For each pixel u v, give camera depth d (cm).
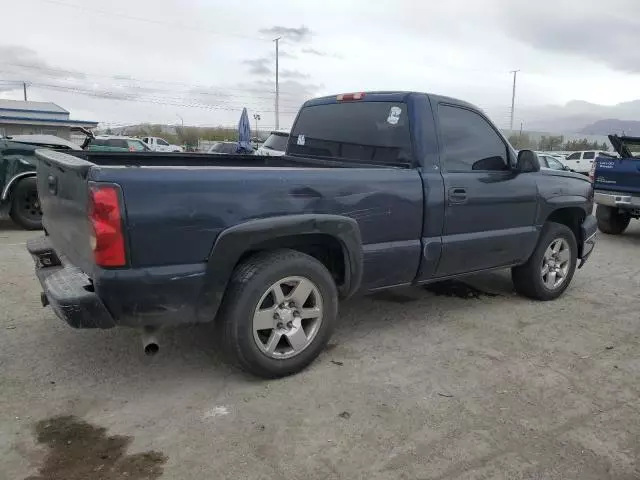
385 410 322
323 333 366
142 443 283
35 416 306
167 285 300
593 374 381
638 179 918
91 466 264
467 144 445
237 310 328
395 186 387
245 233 317
